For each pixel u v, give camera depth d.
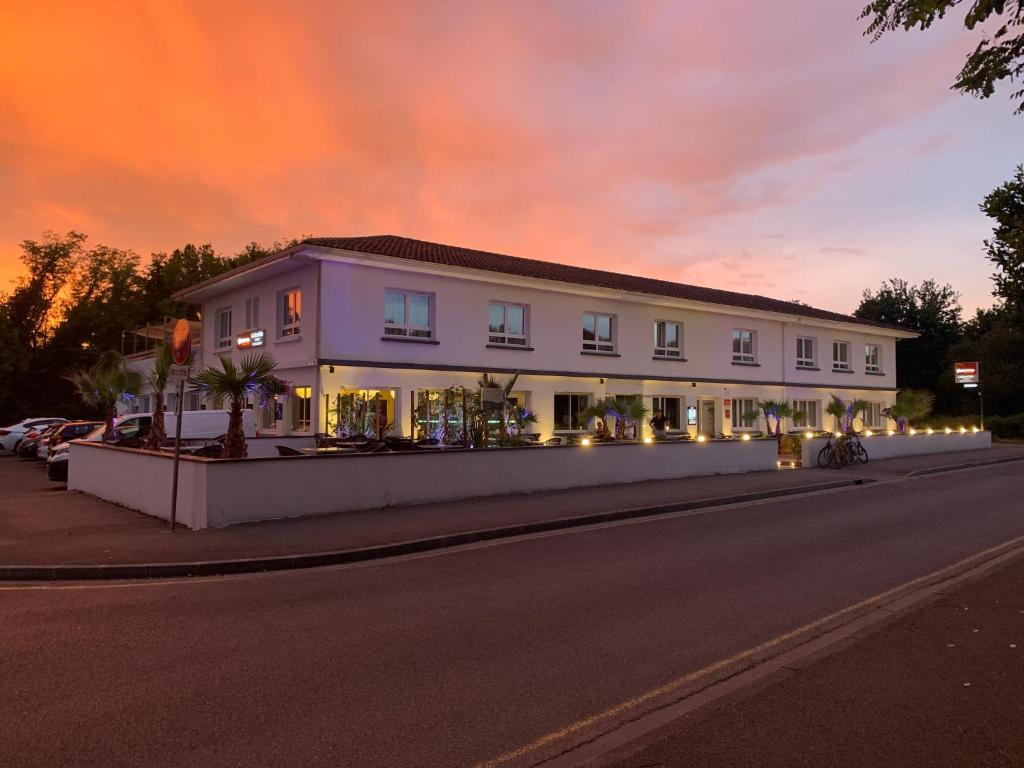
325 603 6.95
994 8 5.47
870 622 5.97
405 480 12.73
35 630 6.10
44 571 8.17
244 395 12.67
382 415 18.88
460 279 21.70
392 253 20.53
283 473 11.31
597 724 4.17
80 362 51.34
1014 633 5.56
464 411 16.17
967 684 4.55
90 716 4.30
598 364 25.28
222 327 25.20
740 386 30.20
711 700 4.42
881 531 10.82
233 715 4.30
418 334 21.02
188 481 10.98
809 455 21.44
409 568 8.56
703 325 28.94
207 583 7.88
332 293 19.20
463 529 10.48
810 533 10.66
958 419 38.88
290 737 4.00
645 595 7.11
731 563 8.59
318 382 18.89
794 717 4.11
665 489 15.27
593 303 25.23
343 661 5.26
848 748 3.72
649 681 4.84
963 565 8.41
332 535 10.00
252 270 20.56
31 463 26.75
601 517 11.88
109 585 7.83
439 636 5.84
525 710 4.37
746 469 19.48
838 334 35.06
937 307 47.84
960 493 15.75
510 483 14.28
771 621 6.21
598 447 15.96
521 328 23.50
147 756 3.78
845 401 34.84
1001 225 6.68
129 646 5.65
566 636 5.82
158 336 36.09
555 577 7.95
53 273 54.69
